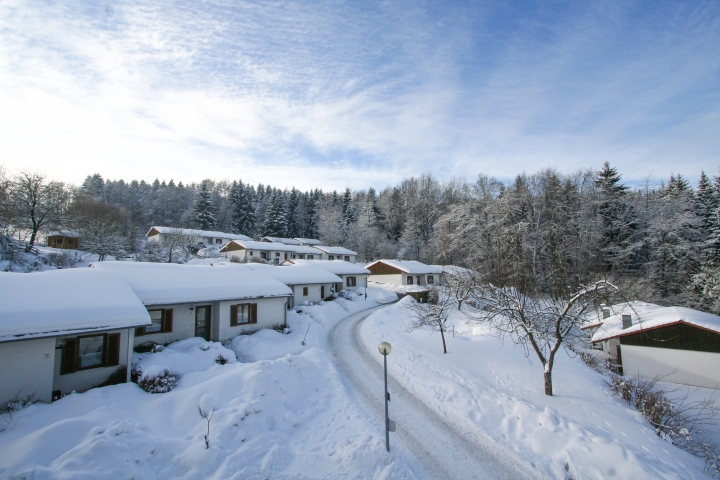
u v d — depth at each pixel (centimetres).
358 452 842
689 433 1123
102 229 4419
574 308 1384
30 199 3756
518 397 1256
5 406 988
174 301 1697
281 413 1034
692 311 2222
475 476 823
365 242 7256
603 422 1085
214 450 779
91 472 639
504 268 3234
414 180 8319
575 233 3959
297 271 3278
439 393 1291
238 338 1916
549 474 830
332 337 2239
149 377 1180
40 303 1191
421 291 4041
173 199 10194
